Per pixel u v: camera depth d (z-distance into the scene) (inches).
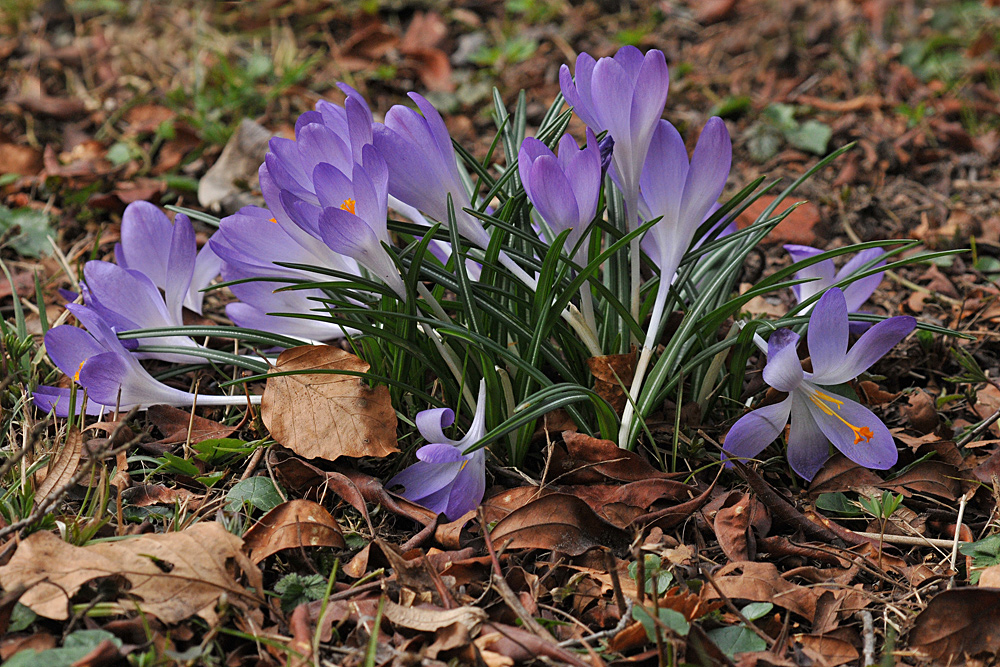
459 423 41.8
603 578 39.8
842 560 40.4
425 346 41.7
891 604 39.8
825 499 41.4
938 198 50.6
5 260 47.4
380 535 40.7
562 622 39.4
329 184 39.8
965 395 43.7
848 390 41.8
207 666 38.6
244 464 41.9
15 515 40.1
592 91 40.1
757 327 41.6
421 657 38.6
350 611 39.3
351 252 39.9
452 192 40.4
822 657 39.2
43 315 43.3
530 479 41.3
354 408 41.0
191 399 42.0
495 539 40.1
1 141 50.9
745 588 39.7
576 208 39.9
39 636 38.6
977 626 39.2
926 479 41.6
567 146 40.1
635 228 40.9
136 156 51.1
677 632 38.8
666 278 41.3
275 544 39.9
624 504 40.7
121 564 39.0
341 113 40.8
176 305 42.3
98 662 38.1
